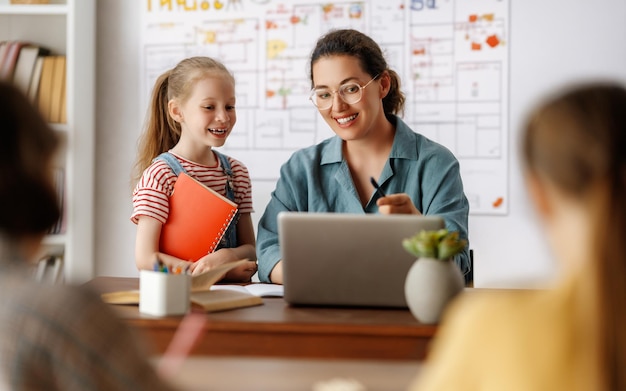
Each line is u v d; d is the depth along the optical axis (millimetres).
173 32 3211
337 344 1350
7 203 790
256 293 1697
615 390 682
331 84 2062
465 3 3039
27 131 807
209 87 2365
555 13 3000
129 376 786
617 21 2977
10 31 3215
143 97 3238
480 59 3041
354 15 3100
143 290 1459
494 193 3053
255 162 3182
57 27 3205
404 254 1491
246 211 2510
